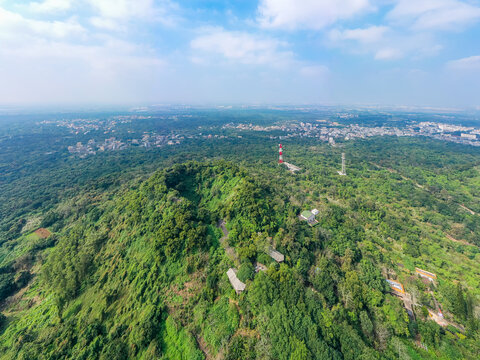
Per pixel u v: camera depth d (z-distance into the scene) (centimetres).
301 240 7625
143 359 4678
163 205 8162
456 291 6191
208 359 4669
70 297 6303
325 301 5850
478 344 5166
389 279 7119
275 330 4800
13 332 5834
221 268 6419
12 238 10175
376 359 4484
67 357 4897
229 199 9012
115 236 7819
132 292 5966
